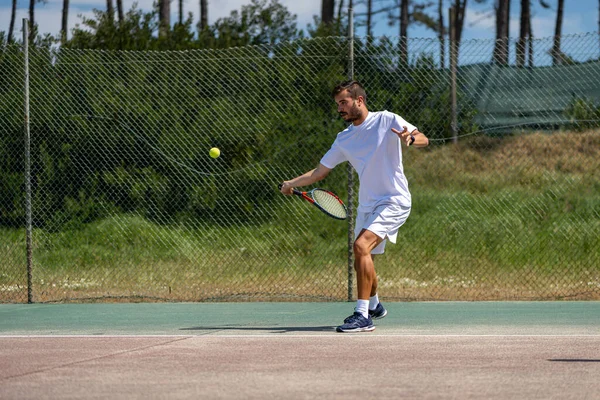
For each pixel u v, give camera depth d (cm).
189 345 746
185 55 1241
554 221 1424
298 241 1280
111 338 793
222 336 795
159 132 1224
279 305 1031
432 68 1152
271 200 1222
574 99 1333
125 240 1252
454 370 625
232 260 1252
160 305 1044
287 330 832
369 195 829
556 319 893
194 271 1244
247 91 1199
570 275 1238
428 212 1490
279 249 1265
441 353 695
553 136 1603
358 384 579
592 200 1466
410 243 1408
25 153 1085
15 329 863
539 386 570
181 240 1253
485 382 582
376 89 1148
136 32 1650
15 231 1257
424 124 1159
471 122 1209
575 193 1495
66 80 1224
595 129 1587
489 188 1522
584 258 1307
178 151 1223
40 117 1220
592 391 555
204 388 571
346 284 1198
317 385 577
